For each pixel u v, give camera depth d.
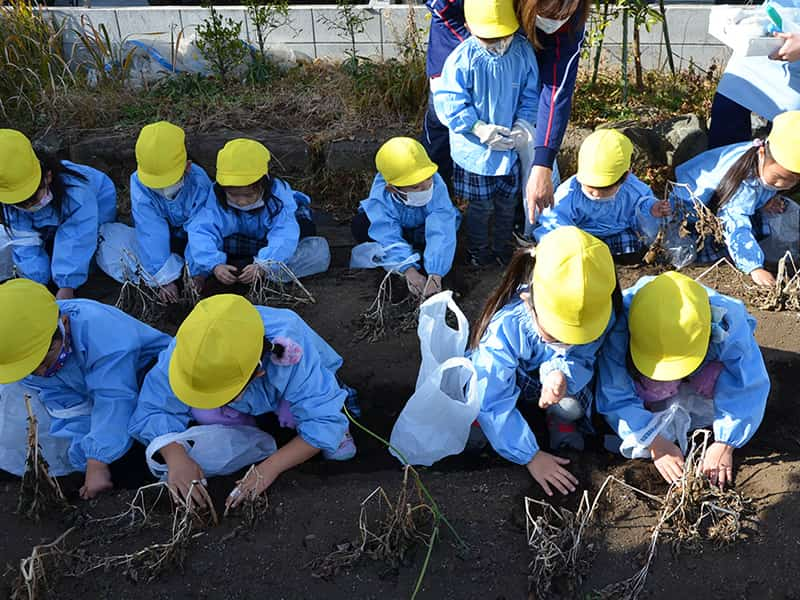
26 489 2.85
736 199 4.07
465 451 3.26
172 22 5.95
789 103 4.47
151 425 2.88
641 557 2.70
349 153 5.09
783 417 3.29
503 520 2.84
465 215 4.89
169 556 2.66
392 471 3.10
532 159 4.02
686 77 5.48
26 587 2.57
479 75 3.85
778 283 3.87
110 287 4.39
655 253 4.23
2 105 5.48
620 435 2.97
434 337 3.16
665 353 2.65
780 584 2.60
